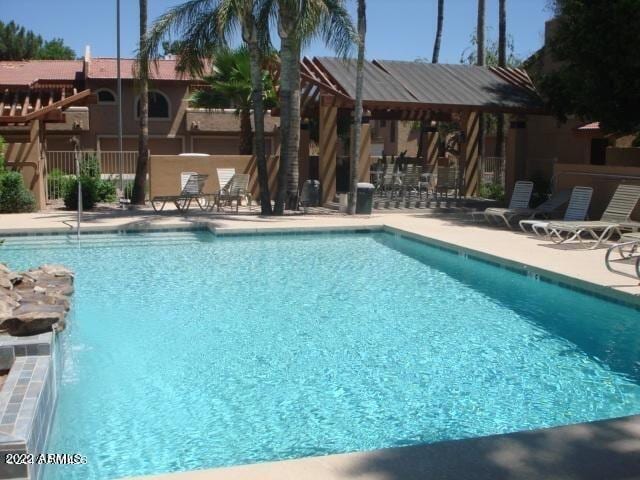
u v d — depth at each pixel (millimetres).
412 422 5395
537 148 23484
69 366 6688
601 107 15477
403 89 19078
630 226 12234
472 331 7969
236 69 24000
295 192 18328
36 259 12094
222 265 11852
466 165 22828
